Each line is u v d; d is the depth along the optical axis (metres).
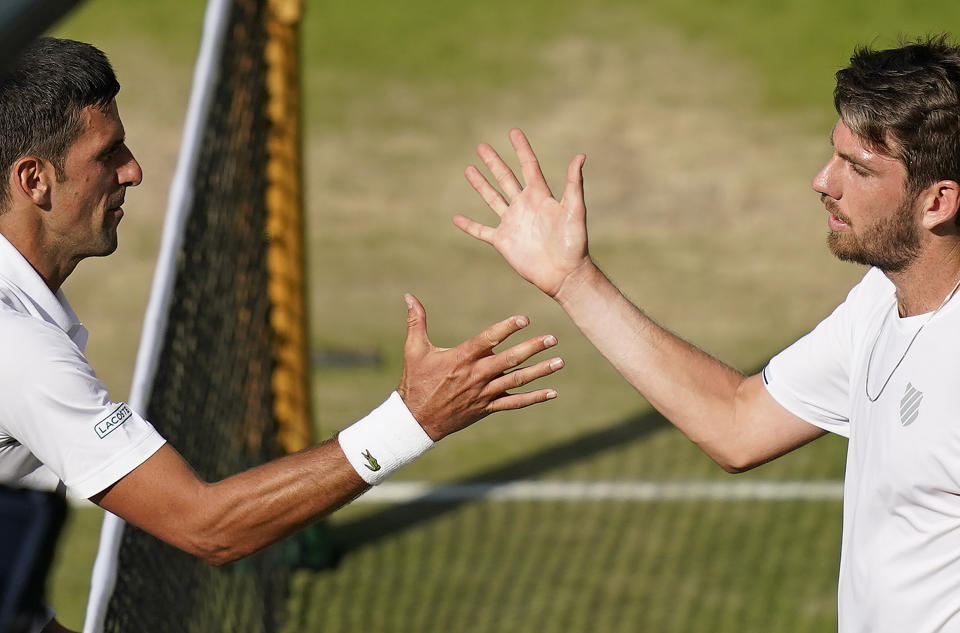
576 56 50.75
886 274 10.09
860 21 52.50
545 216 11.70
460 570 22.55
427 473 25.81
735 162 43.78
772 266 37.16
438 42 51.72
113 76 9.07
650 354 11.60
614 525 23.88
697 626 20.78
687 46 51.38
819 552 22.86
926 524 9.66
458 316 33.91
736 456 11.57
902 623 9.87
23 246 8.94
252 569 19.80
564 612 21.23
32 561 3.95
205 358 17.19
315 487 8.95
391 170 43.22
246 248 20.22
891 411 9.83
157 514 8.68
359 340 32.22
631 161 44.00
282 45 21.05
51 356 8.34
